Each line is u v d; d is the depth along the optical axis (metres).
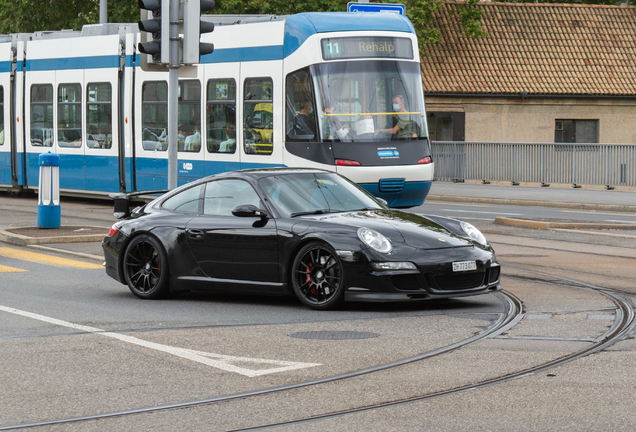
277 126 34.81
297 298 20.19
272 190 19.98
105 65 43.47
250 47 36.09
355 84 33.81
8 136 49.22
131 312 18.70
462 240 19.06
